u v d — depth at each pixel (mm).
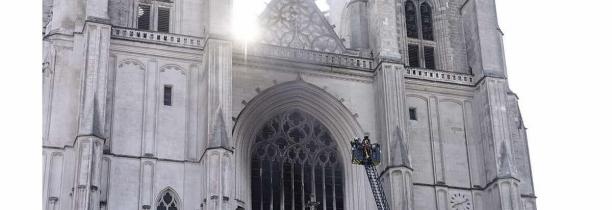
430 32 87125
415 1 88188
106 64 69375
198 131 71625
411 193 72750
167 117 71750
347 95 78688
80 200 63250
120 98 71062
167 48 74125
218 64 71500
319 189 76062
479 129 80500
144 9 77125
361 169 75875
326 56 79125
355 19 85188
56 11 73188
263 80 76125
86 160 64562
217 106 69625
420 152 78438
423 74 81688
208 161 67375
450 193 77438
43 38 73312
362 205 74812
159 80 72938
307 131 77750
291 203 74688
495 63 81938
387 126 75750
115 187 67688
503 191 75375
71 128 68688
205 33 74562
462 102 82125
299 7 83500
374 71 79875
